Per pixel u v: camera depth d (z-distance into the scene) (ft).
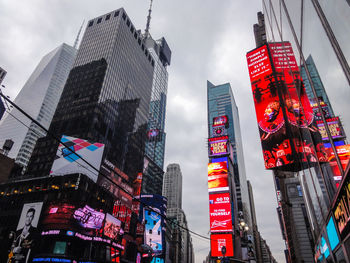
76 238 170.50
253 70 91.30
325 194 32.86
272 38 75.46
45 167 312.09
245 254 261.24
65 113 364.79
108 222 205.26
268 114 78.84
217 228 254.68
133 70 479.00
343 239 27.09
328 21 21.33
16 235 175.32
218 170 288.51
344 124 20.38
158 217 354.95
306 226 327.47
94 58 420.36
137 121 459.32
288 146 70.59
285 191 361.71
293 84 42.63
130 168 405.18
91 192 216.54
